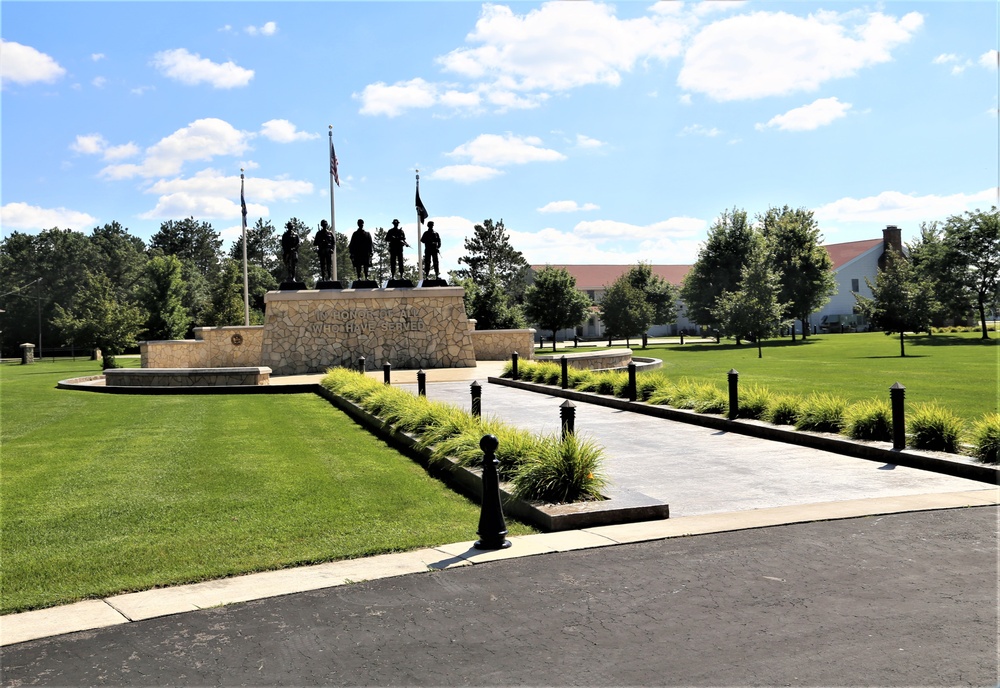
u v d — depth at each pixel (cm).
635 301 5812
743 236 6169
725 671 414
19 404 2028
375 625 494
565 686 404
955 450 964
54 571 620
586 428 1384
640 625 480
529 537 687
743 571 573
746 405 1366
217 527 747
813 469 960
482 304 4888
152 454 1180
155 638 482
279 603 539
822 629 463
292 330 2947
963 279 5078
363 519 775
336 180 3158
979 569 561
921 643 440
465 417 1134
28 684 423
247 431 1441
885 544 627
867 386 2005
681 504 796
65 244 9500
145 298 7025
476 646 457
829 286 6128
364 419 1560
